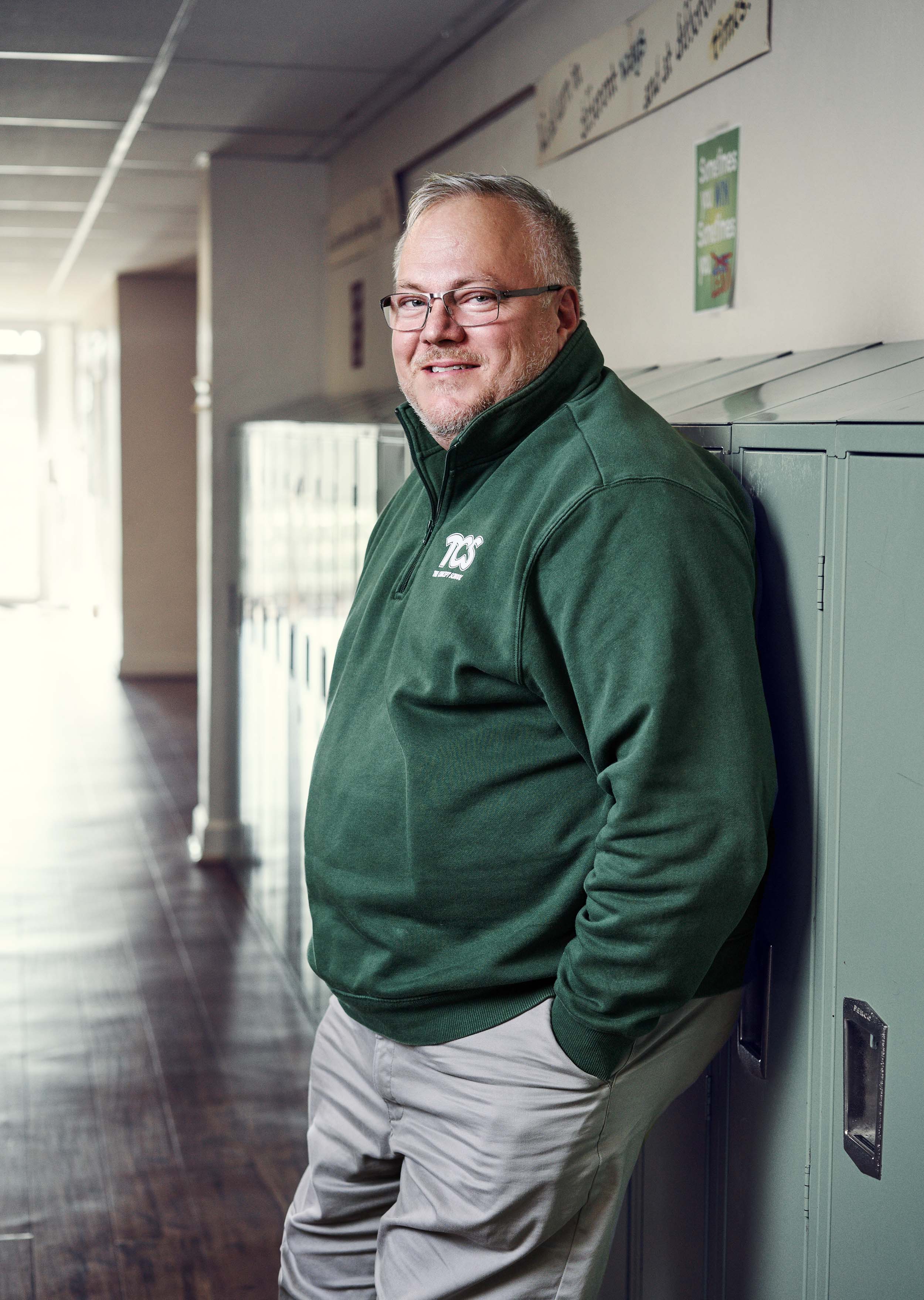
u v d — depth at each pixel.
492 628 1.37
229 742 5.23
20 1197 2.71
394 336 1.56
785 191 2.15
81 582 13.12
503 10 3.36
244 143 4.93
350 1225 1.74
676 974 1.26
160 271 9.40
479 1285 1.48
